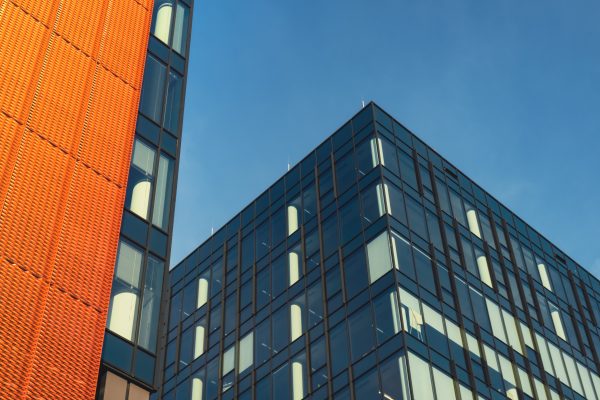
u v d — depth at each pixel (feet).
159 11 133.59
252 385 172.24
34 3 107.34
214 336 195.11
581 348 192.95
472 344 159.53
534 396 164.86
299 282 179.11
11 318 78.95
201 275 215.10
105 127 106.22
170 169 114.62
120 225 99.55
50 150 95.76
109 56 114.52
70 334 84.07
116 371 88.22
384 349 146.92
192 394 187.52
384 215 166.61
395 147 186.19
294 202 197.98
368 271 161.99
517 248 201.87
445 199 188.03
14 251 83.92
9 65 97.66
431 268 165.48
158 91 122.11
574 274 216.74
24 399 75.41
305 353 163.94
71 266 89.15
